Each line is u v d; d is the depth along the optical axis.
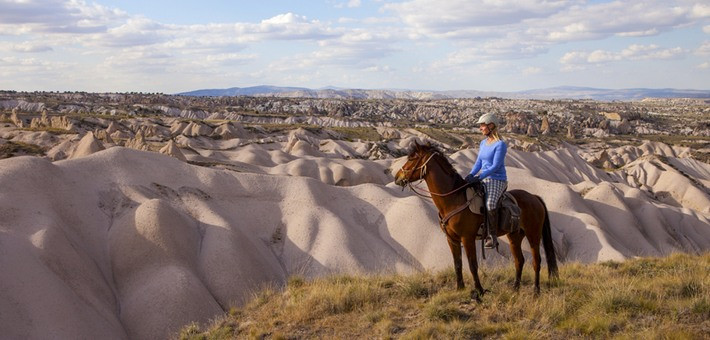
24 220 38.94
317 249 53.56
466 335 8.36
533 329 8.35
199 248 47.03
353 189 66.56
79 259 38.50
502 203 9.77
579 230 70.75
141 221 44.53
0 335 27.36
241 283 43.78
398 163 120.38
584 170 153.38
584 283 11.08
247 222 55.78
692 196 116.94
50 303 30.94
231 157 130.00
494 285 10.73
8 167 44.25
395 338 8.72
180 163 59.16
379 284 11.55
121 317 37.31
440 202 9.91
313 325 9.74
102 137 141.75
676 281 10.43
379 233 59.91
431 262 54.06
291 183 61.69
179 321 36.72
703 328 7.88
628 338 7.58
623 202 82.25
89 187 49.41
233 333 10.35
